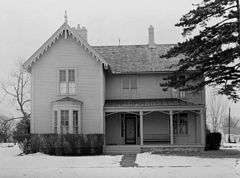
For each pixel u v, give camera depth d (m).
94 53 35.41
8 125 59.47
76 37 35.53
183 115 38.59
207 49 29.08
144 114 36.28
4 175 21.75
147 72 38.44
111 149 35.28
